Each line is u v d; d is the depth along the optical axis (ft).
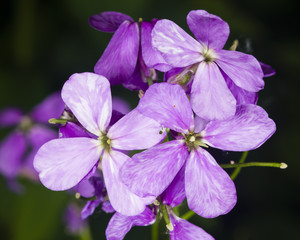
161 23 0.41
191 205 0.41
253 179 0.81
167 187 0.42
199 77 0.41
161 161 0.40
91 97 0.41
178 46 0.41
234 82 0.42
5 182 0.73
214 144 0.42
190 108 0.41
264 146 0.82
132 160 0.40
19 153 0.68
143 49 0.43
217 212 0.40
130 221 0.41
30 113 0.71
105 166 0.41
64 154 0.40
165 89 0.40
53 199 0.72
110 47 0.44
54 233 0.72
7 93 0.79
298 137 0.82
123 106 0.68
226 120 0.41
